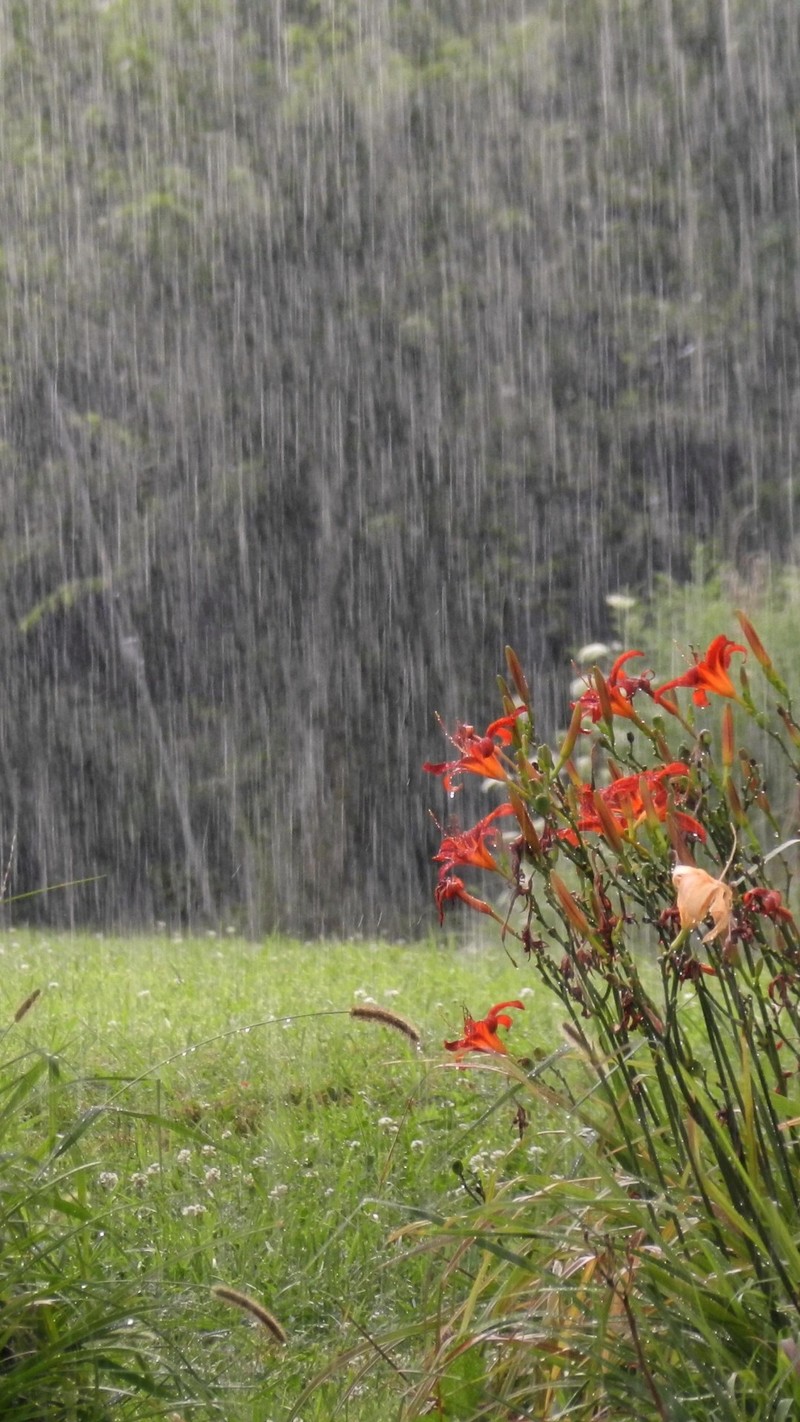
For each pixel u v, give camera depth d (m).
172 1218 3.84
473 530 21.42
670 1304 2.46
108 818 22.59
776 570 14.54
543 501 21.31
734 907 2.49
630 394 21.02
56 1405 2.72
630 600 11.43
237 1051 5.64
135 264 21.86
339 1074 5.40
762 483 20.44
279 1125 4.58
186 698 22.48
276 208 21.42
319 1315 3.53
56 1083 3.09
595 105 21.23
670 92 20.86
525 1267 2.47
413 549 21.53
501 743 2.62
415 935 18.98
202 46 21.97
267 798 21.67
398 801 21.28
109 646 22.78
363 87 21.20
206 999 7.38
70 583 22.47
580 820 2.58
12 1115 3.01
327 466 21.62
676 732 7.47
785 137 20.39
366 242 21.47
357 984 7.81
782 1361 2.31
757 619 10.68
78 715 22.75
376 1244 3.73
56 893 22.47
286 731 21.86
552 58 21.27
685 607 12.09
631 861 2.58
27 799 22.80
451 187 21.30
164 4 22.00
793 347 20.50
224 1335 3.29
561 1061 3.57
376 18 22.08
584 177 21.08
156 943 11.76
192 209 21.38
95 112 22.02
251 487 21.69
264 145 21.52
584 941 2.56
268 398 21.73
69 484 22.45
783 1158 2.55
